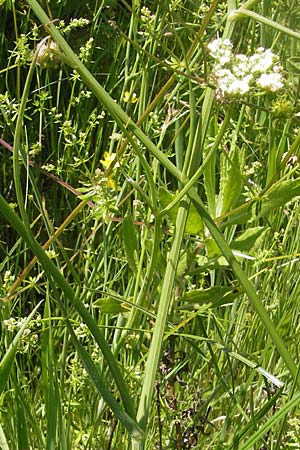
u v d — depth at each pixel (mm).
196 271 822
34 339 848
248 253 881
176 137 897
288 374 982
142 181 935
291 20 1001
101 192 739
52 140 1141
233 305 980
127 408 620
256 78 658
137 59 1001
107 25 1319
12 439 854
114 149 1198
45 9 1290
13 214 585
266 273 1054
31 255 1166
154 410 899
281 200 783
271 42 1062
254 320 1012
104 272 1006
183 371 946
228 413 860
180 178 658
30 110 1295
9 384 925
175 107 1096
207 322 1096
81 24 1064
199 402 947
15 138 606
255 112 1089
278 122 870
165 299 655
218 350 1001
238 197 823
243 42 1141
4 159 1200
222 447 867
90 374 617
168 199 784
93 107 1279
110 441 881
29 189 1200
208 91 682
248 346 1006
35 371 979
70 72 1314
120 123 647
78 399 918
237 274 616
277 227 1075
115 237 1044
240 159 902
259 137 1131
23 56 951
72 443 908
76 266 1044
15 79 1312
